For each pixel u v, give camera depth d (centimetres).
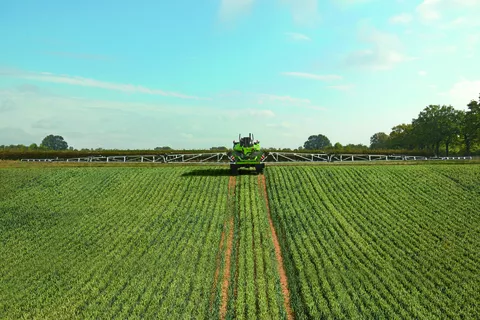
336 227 2919
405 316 1755
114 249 2562
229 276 2173
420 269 2264
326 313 1756
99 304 1866
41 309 1830
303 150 6256
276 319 1725
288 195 3678
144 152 6331
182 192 3825
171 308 1788
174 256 2400
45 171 4603
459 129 8625
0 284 2106
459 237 2714
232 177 4288
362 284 2061
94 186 4047
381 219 3084
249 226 2933
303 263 2325
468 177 4034
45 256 2477
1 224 3056
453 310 1833
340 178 4162
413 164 4956
